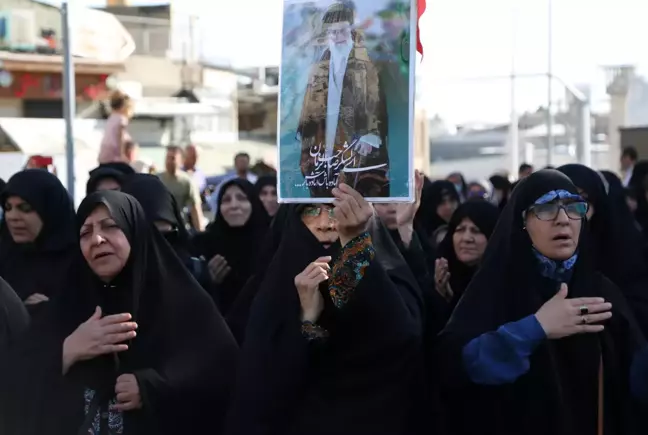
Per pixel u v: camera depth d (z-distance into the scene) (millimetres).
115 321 3057
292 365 2902
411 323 2953
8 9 15109
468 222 4340
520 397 2943
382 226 3336
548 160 17000
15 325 3420
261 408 2900
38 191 4277
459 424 3115
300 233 3133
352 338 2904
